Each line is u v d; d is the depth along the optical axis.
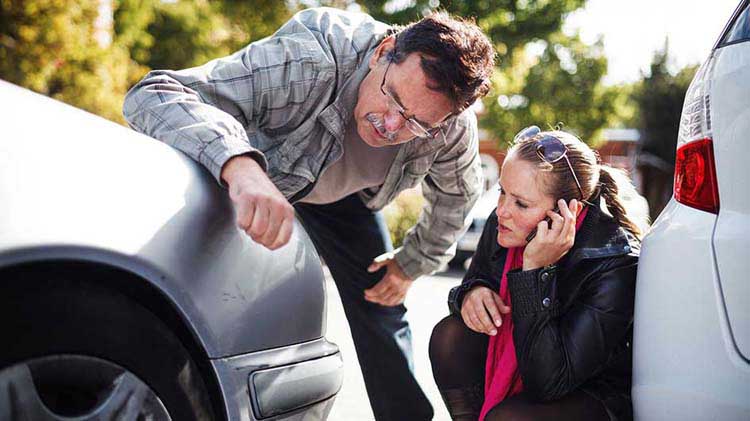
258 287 1.80
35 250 1.38
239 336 1.73
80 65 11.31
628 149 28.20
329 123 2.35
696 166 1.78
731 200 1.71
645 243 1.94
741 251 1.67
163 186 1.66
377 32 2.43
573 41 23.52
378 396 2.96
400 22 20.97
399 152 2.62
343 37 2.38
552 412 2.07
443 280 9.95
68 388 1.47
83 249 1.45
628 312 2.07
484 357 2.41
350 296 2.96
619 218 2.24
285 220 1.77
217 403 1.71
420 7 21.12
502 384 2.20
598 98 23.62
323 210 2.88
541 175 2.12
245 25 20.80
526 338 2.08
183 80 2.16
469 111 2.74
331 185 2.67
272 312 1.82
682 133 1.86
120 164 1.61
